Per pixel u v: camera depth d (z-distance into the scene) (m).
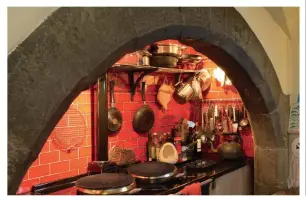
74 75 1.07
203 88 3.14
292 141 2.10
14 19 0.95
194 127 3.21
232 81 2.06
